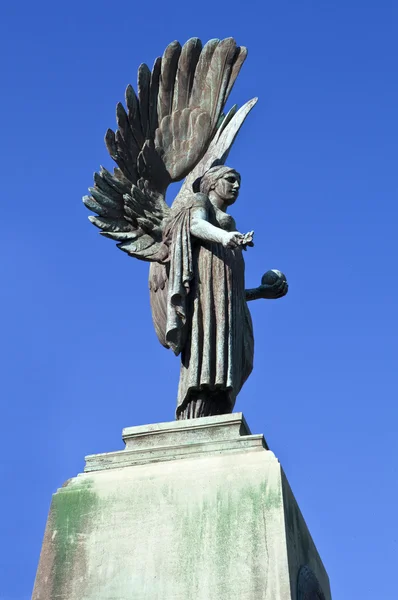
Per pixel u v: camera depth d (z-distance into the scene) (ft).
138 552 29.76
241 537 29.12
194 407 33.47
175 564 29.22
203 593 28.48
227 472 30.37
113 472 31.68
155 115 39.47
